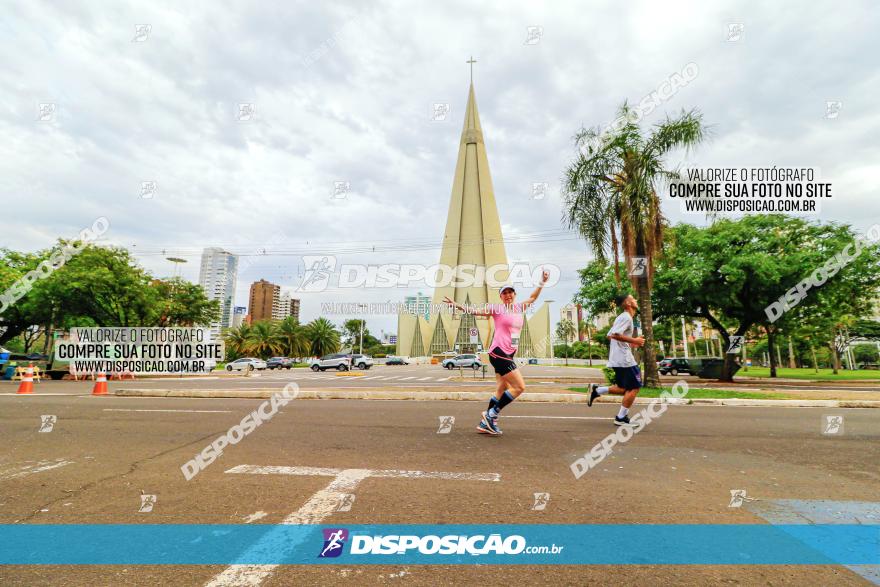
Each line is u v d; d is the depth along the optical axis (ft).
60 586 6.48
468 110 333.62
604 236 41.60
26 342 131.34
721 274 59.11
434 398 31.86
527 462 13.35
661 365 92.63
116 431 18.79
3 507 9.70
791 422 21.45
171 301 99.14
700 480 11.64
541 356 291.17
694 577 6.77
